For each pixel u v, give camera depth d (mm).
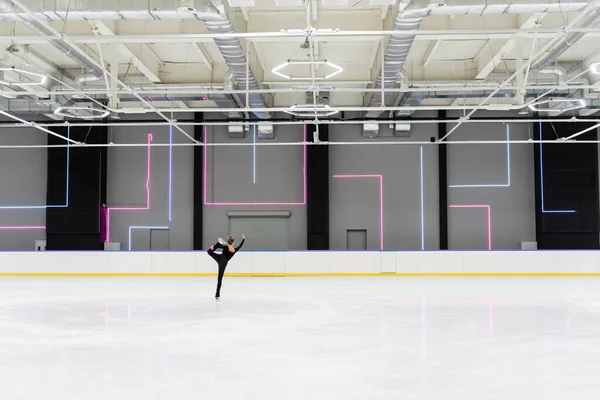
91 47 13445
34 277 16750
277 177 19656
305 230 19484
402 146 19609
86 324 8273
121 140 19766
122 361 5812
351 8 12234
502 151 19406
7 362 5801
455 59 15875
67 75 16484
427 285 14000
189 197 19625
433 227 19438
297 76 16453
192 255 16766
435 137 19562
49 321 8586
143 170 19703
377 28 12367
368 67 16078
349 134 19656
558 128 18703
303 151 19688
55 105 16656
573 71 15992
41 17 8172
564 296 11625
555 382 4965
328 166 19328
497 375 5195
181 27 12445
